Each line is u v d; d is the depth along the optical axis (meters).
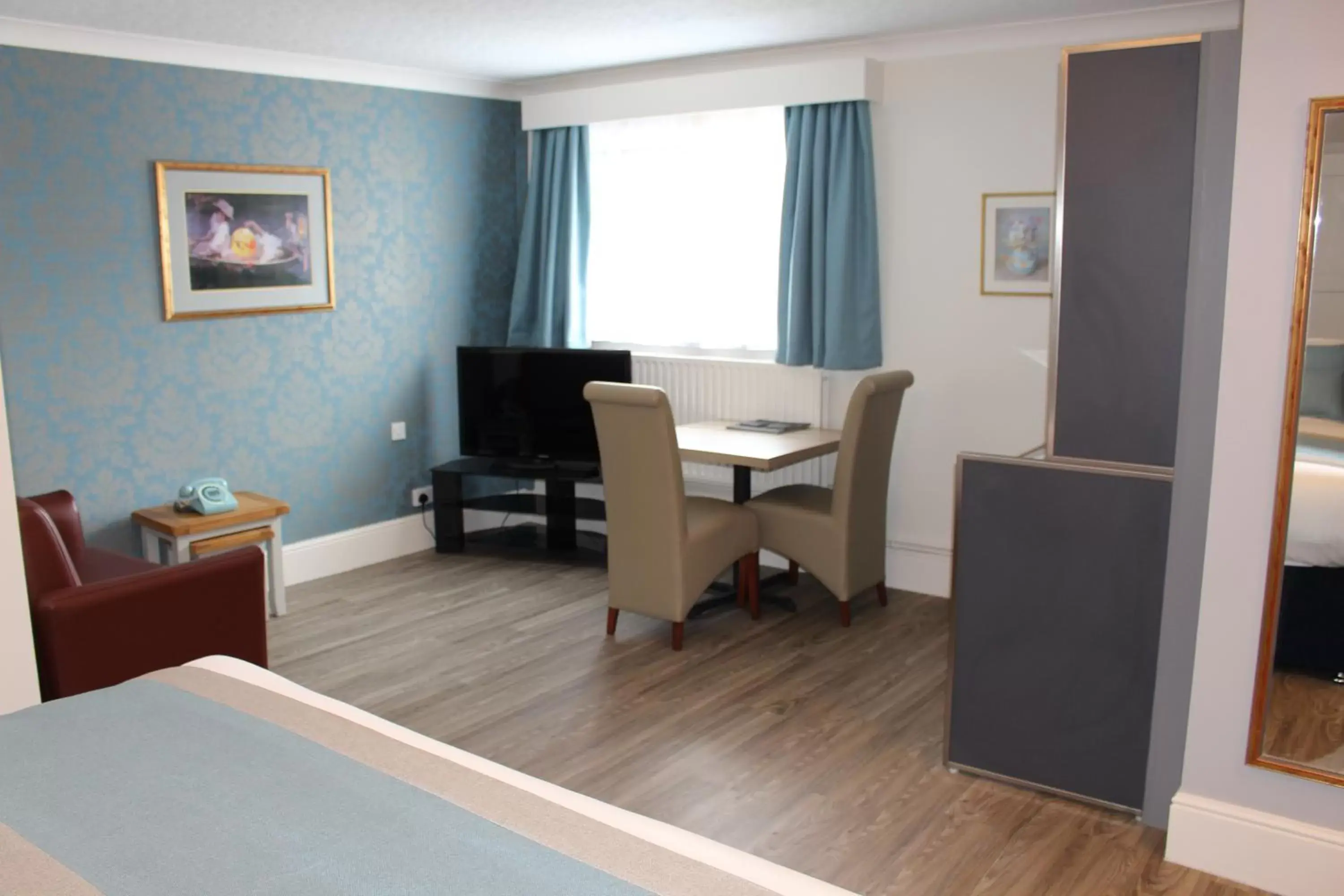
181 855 1.54
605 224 5.79
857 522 4.49
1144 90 2.69
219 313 4.77
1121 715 2.96
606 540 5.71
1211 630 2.64
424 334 5.70
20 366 4.18
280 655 4.25
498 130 5.95
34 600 2.98
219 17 4.01
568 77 5.65
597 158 5.73
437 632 4.52
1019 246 4.57
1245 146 2.43
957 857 2.80
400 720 3.67
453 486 5.61
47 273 4.22
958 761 3.26
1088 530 2.91
